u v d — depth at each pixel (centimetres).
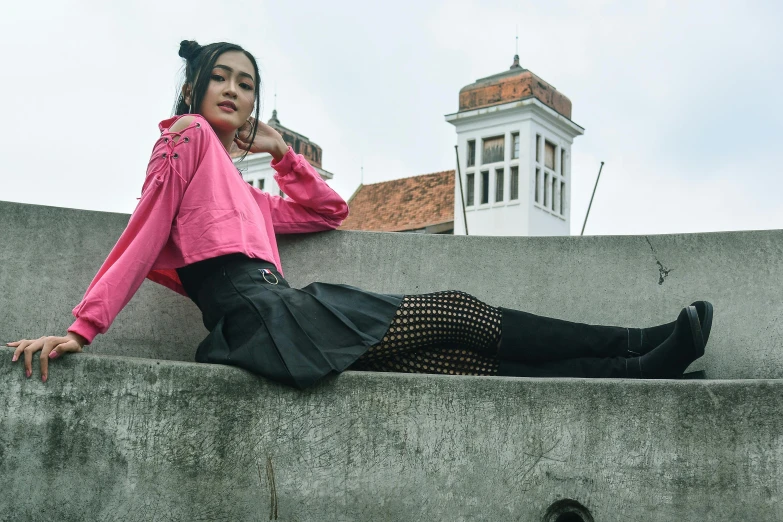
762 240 285
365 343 225
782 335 278
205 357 230
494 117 2795
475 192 2786
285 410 213
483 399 213
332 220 305
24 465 206
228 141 281
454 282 303
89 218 286
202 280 246
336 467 211
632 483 206
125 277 226
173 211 243
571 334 246
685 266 290
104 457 207
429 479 211
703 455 205
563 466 209
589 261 297
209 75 272
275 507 209
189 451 209
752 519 202
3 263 277
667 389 209
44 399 208
